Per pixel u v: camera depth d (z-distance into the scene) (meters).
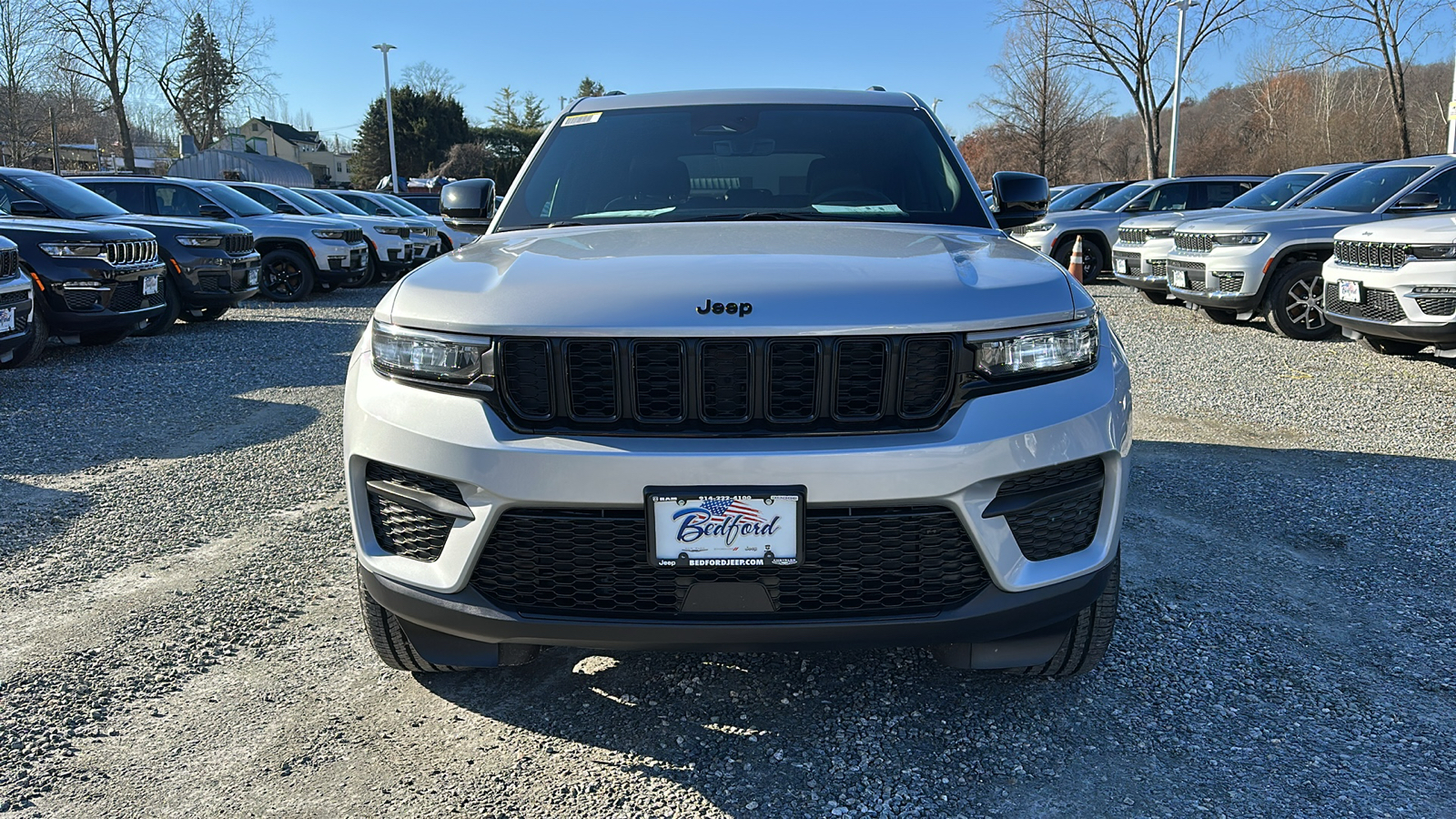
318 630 2.99
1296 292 8.65
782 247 2.43
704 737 2.40
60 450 5.06
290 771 2.26
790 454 1.97
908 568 2.06
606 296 2.07
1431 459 4.79
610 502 2.00
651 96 3.82
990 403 2.06
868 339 2.02
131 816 2.09
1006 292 2.14
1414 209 8.60
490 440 2.04
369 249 14.90
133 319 8.17
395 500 2.21
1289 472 4.58
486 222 3.45
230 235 9.90
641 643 2.08
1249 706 2.51
